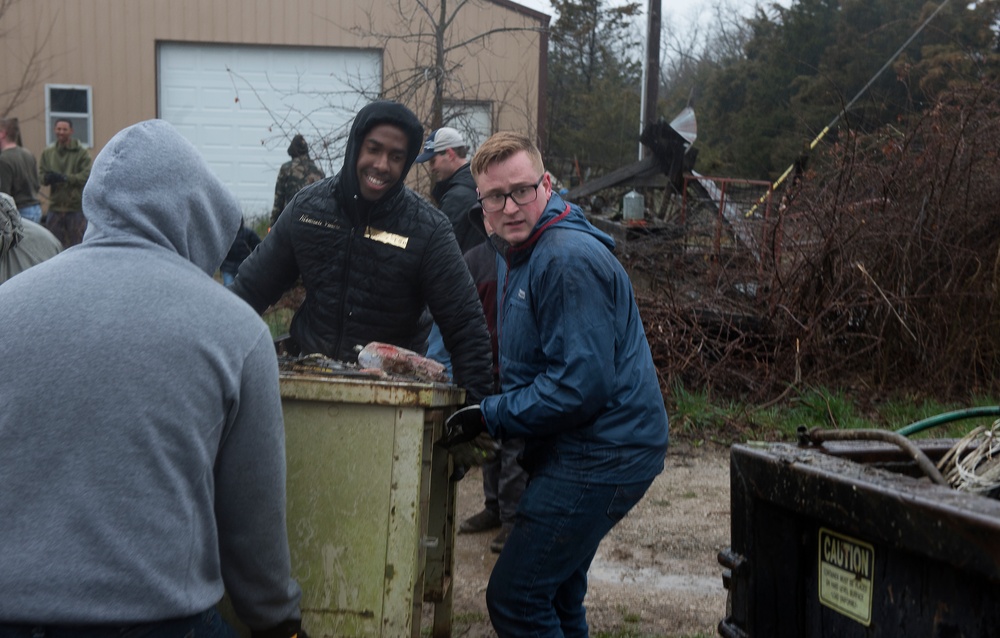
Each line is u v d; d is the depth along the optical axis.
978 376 7.67
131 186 1.93
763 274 7.64
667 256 8.23
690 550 4.74
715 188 10.18
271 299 3.60
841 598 2.09
